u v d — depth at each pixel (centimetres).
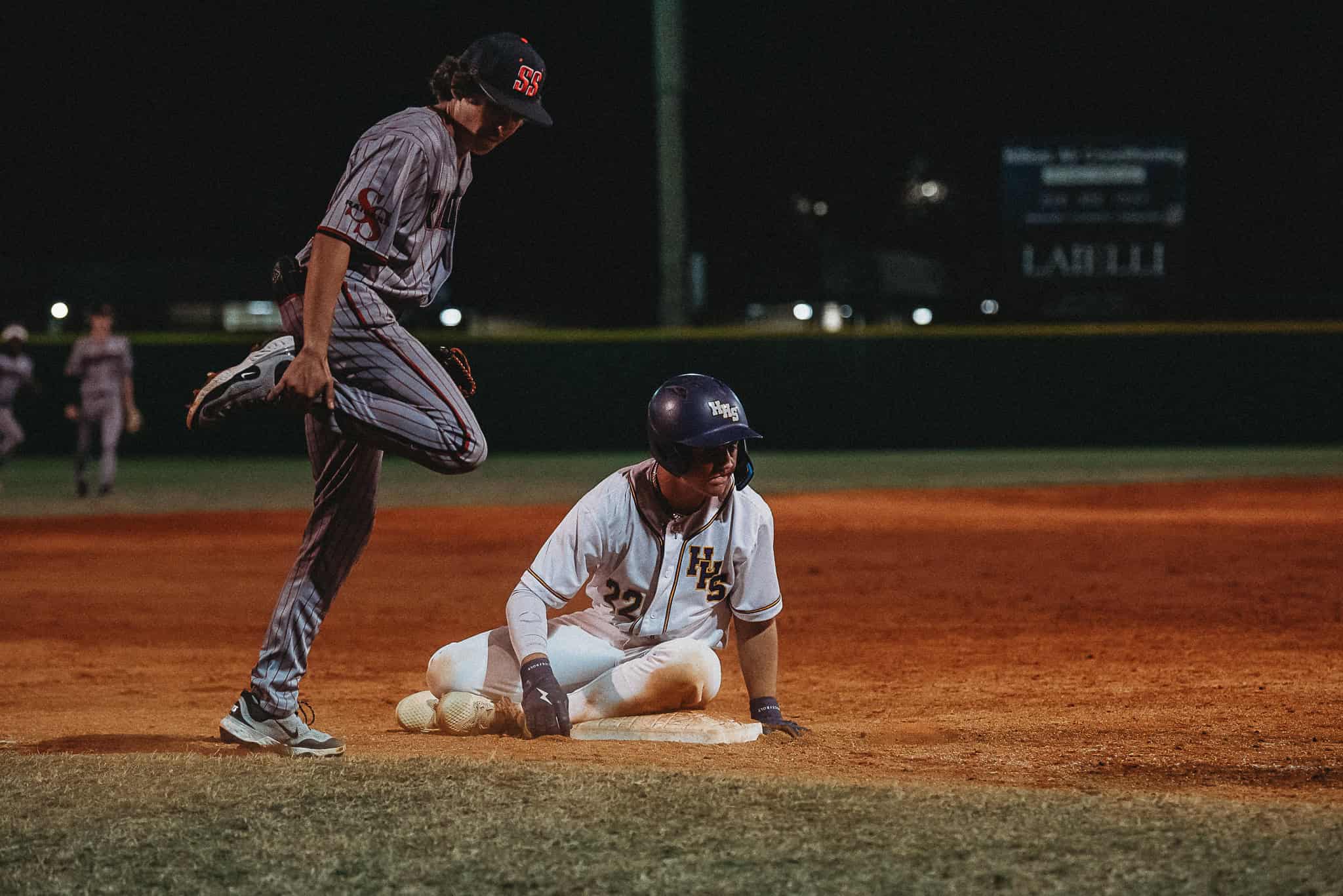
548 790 1085
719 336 7725
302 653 1330
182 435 7725
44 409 7669
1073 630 2573
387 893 862
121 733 1567
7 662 2309
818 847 932
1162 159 8050
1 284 10012
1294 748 1494
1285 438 7788
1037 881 862
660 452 1400
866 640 2505
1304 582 3161
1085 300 8169
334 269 1184
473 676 1569
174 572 3497
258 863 916
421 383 1233
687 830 976
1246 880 861
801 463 7038
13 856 933
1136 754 1459
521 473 6612
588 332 7756
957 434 7812
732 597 1567
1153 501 5116
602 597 1549
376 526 4512
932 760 1417
